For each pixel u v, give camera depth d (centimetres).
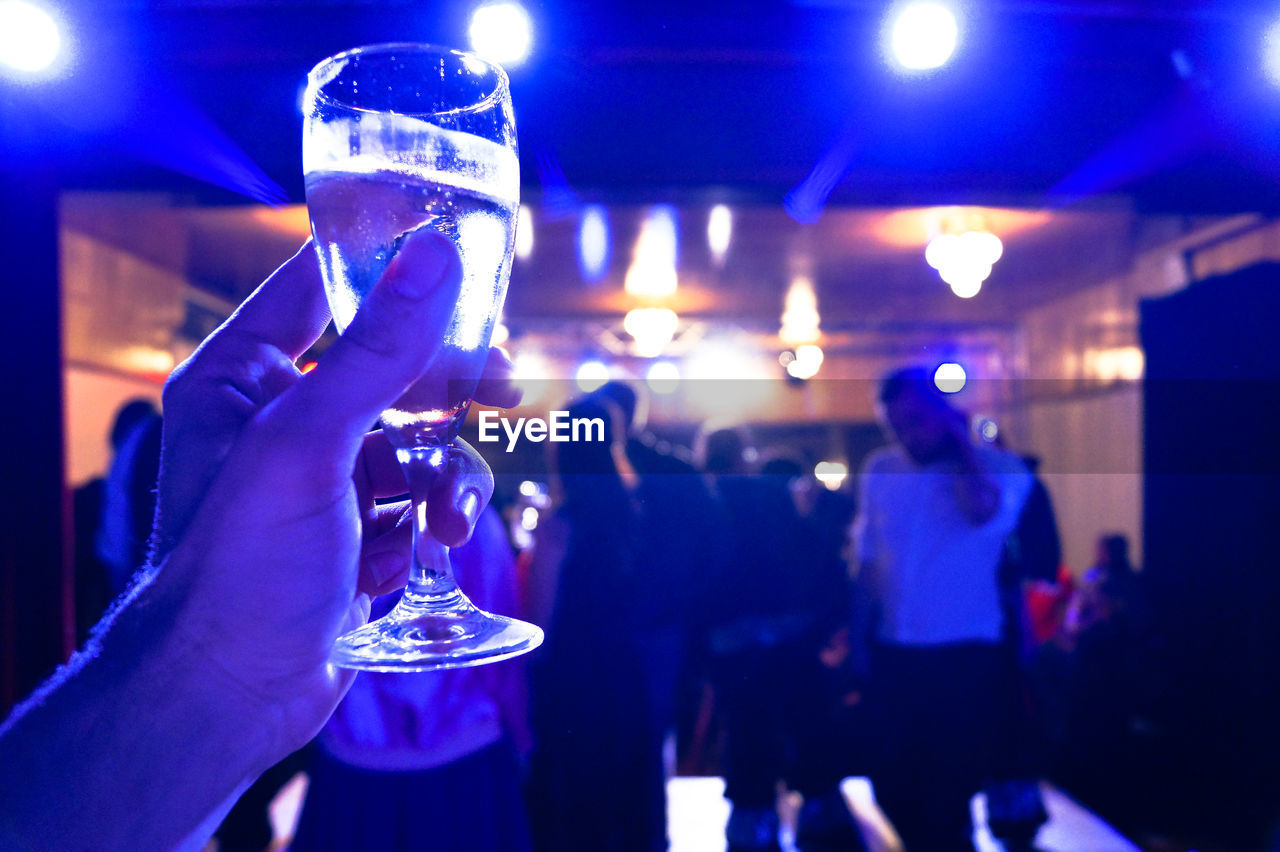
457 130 48
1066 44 239
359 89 48
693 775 374
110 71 232
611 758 261
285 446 43
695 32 229
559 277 602
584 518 259
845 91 238
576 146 234
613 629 260
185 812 43
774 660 298
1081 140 241
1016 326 718
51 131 234
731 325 772
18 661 235
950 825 272
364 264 46
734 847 296
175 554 44
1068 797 340
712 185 237
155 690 43
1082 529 581
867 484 286
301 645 45
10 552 235
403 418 49
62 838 40
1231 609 311
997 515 268
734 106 236
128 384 430
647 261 546
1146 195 243
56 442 239
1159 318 349
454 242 47
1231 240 409
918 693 274
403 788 183
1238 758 301
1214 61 238
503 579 187
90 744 42
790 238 484
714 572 285
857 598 293
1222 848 295
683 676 307
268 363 54
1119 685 333
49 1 224
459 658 44
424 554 60
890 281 611
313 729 48
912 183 240
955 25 222
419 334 41
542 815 262
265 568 44
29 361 237
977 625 272
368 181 45
